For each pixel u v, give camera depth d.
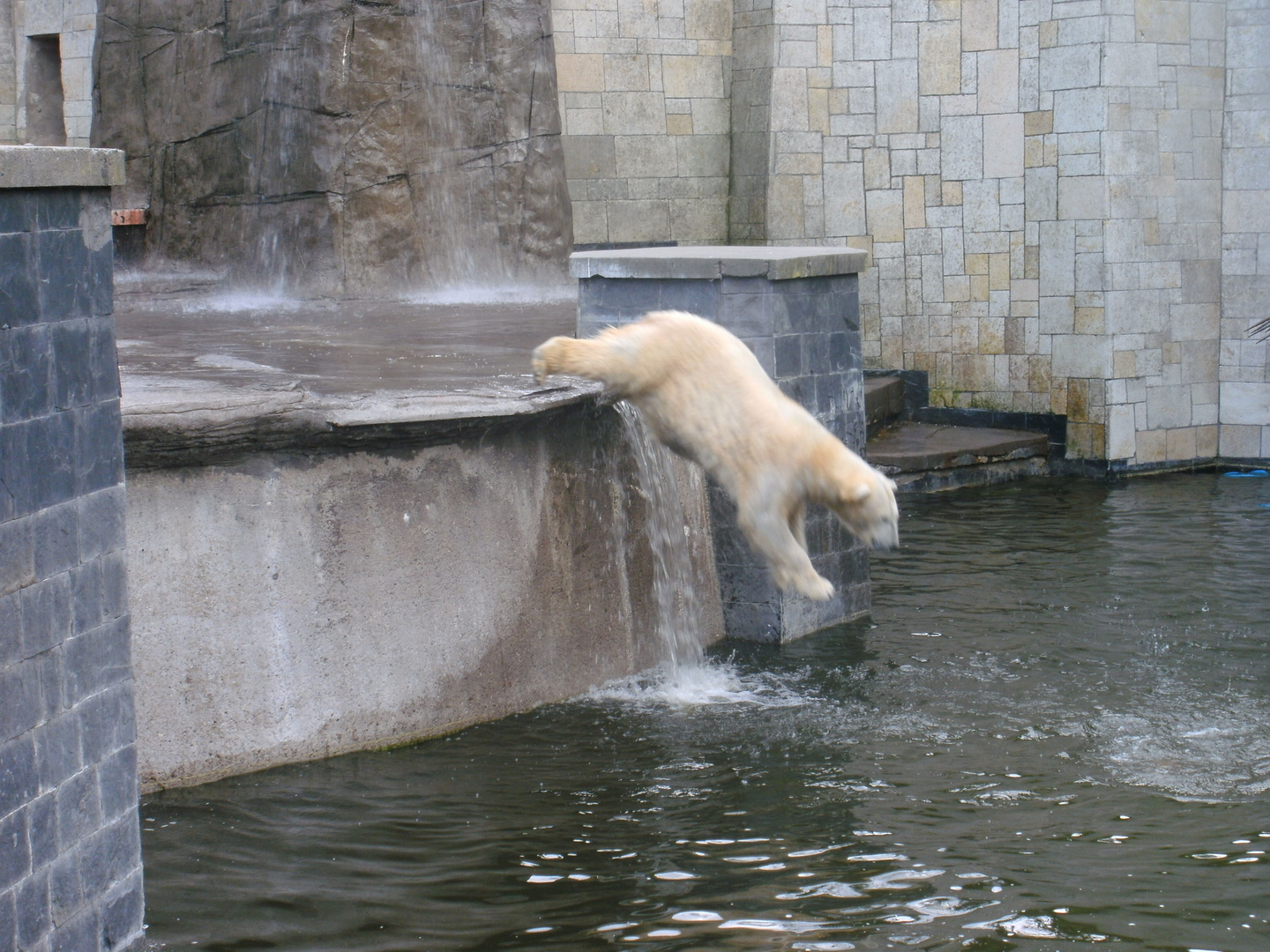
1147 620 9.53
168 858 5.82
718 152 18.19
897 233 16.84
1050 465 16.02
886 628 9.62
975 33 16.06
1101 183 15.30
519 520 7.95
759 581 9.47
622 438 8.70
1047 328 15.96
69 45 19.14
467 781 6.77
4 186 4.20
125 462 6.30
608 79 17.42
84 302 4.68
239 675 6.79
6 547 4.29
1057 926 5.14
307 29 15.16
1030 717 7.66
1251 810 6.29
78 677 4.68
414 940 5.09
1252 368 15.98
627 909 5.34
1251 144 15.76
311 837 6.05
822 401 9.80
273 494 6.84
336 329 12.08
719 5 17.89
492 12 15.91
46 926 4.51
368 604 7.21
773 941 5.05
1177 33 15.52
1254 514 13.12
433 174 15.74
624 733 7.52
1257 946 4.98
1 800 4.28
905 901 5.38
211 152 16.27
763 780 6.77
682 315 5.45
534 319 12.86
